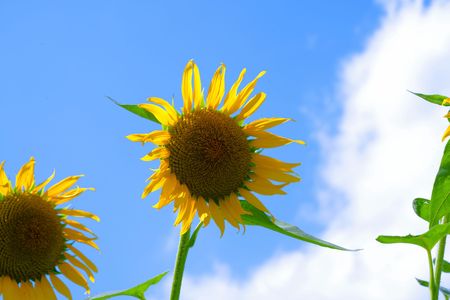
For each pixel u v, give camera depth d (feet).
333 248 3.37
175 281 3.36
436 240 3.27
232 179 3.57
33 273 3.56
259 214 3.55
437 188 3.38
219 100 3.57
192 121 3.51
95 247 3.57
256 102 3.56
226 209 3.58
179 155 3.49
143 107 3.35
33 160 3.50
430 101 3.56
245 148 3.59
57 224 3.55
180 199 3.47
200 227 3.40
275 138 3.61
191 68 3.47
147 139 3.33
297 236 3.44
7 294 3.50
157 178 3.43
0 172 3.47
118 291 3.40
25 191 3.55
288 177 3.63
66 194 3.56
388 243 3.32
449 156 3.39
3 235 3.50
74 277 3.59
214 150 3.48
